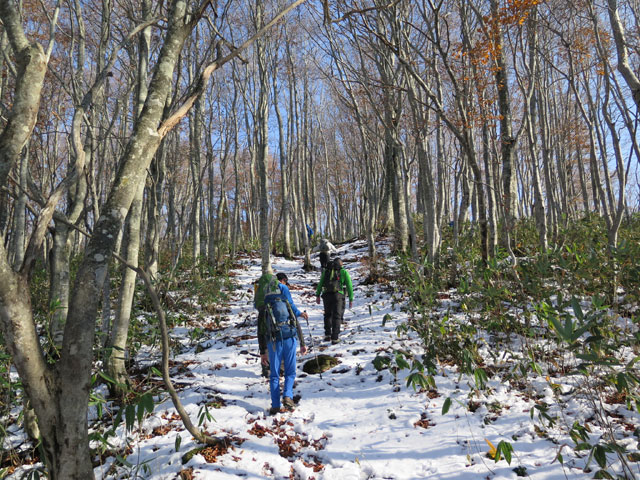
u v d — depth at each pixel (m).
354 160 26.84
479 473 2.70
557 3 8.24
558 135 13.25
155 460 3.11
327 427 3.58
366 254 14.86
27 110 1.97
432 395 3.86
